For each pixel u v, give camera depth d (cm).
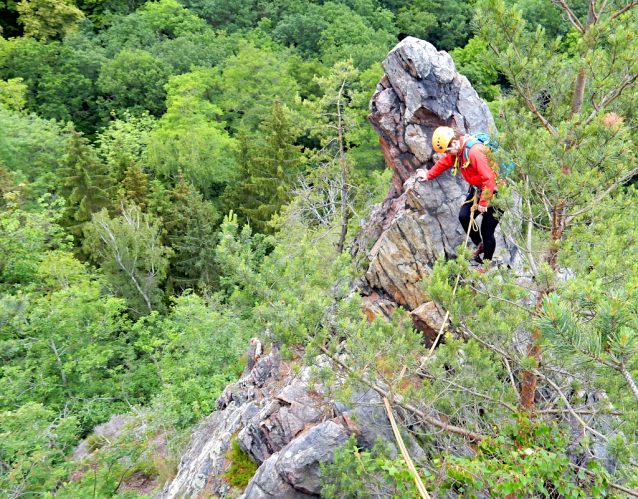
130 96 4341
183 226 2923
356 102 1500
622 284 440
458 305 491
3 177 2627
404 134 786
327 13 5447
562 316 324
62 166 2884
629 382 329
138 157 3691
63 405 1602
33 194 2984
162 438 1278
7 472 1048
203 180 3616
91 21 5291
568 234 497
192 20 5381
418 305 763
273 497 585
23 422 1103
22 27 5175
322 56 4884
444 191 743
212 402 1385
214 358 1589
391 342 523
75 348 1717
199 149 3484
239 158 3048
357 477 525
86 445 1404
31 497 985
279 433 663
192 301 1852
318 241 1471
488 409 525
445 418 598
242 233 523
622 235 499
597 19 501
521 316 489
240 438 732
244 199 2988
